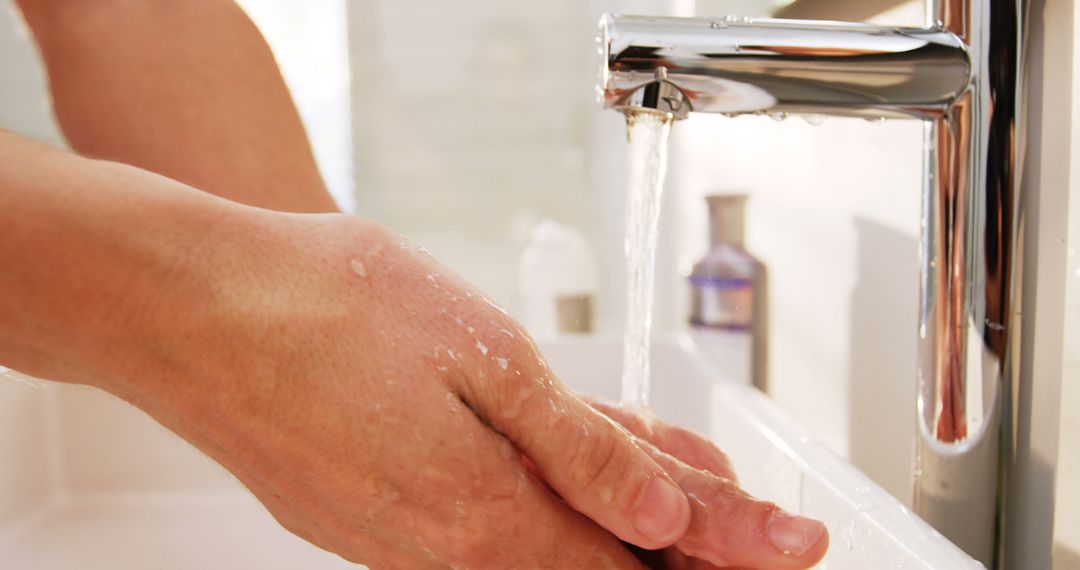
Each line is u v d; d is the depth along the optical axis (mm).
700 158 1229
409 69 2131
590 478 625
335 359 617
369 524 634
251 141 826
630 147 682
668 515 625
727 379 840
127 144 827
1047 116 656
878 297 773
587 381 955
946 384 660
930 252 665
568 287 1300
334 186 2123
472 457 621
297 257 625
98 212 612
